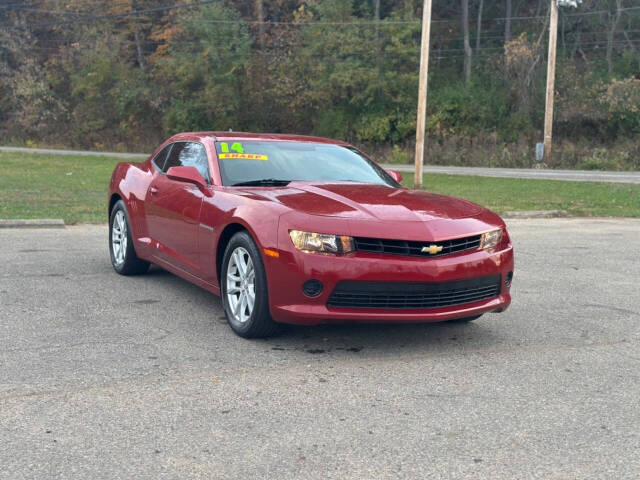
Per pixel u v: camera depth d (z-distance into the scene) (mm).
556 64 52625
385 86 52812
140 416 3344
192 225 5371
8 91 67312
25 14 66938
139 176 6727
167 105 61625
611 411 3541
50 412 3367
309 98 56188
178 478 2717
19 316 5207
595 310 5914
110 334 4785
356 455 2959
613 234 11453
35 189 18172
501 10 62562
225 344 4613
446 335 5027
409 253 4375
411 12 54000
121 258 6895
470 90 52781
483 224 4758
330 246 4285
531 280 7297
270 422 3309
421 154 22906
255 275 4543
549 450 3045
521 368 4254
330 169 5711
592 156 36812
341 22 54562
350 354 4473
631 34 55594
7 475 2715
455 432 3232
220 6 57969
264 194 4910
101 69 63094
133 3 65000
